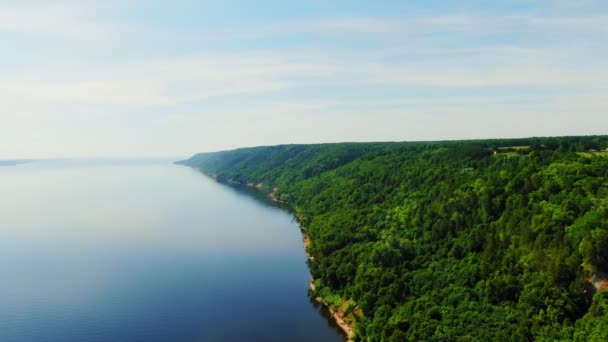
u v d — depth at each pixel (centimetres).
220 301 10325
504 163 11625
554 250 7244
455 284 8306
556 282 6806
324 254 12006
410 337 7019
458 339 6538
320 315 9588
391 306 8425
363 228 12850
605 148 11912
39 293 10850
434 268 9281
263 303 10212
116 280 11831
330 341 8394
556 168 9338
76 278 12006
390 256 10019
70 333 8712
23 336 8594
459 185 11688
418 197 13138
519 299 7050
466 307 7350
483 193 10050
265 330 8844
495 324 6669
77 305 10069
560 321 6322
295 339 8462
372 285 9150
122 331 8794
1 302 10256
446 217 10569
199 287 11262
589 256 6581
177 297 10575
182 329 8875
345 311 9281
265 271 12538
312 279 11794
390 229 12144
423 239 10650
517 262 7731
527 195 9012
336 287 10538
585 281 6619
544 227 7750
